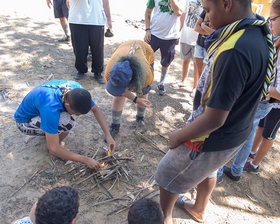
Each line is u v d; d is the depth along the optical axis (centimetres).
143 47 283
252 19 123
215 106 125
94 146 317
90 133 337
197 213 240
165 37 395
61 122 251
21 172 271
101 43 423
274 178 305
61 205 134
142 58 259
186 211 253
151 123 374
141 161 305
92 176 273
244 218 254
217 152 158
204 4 133
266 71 131
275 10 202
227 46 120
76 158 254
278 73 205
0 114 345
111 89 241
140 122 354
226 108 124
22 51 520
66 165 285
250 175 306
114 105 312
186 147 164
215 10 130
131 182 277
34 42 570
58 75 457
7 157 286
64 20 566
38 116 261
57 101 236
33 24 675
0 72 438
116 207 248
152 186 274
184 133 147
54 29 661
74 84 255
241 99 134
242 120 145
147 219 141
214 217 252
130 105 405
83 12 389
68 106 233
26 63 475
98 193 259
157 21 392
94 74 458
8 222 225
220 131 147
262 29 129
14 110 356
